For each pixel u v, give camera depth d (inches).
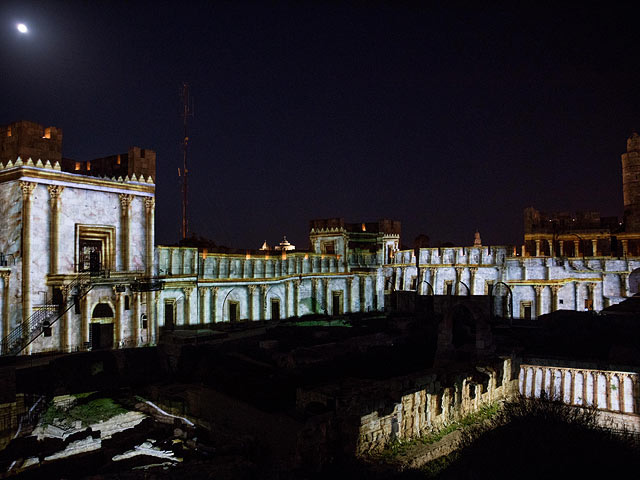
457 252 2305.6
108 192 1594.5
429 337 1633.9
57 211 1451.8
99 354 1418.6
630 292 1996.8
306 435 760.3
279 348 1556.3
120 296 1582.2
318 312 2365.9
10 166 1411.2
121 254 1630.2
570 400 1165.7
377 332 1823.3
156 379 1412.4
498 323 1793.8
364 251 2640.3
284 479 742.5
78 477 856.3
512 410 940.0
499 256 2192.4
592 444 818.2
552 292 2090.3
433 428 940.6
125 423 1087.6
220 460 812.0
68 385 1263.5
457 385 1011.3
